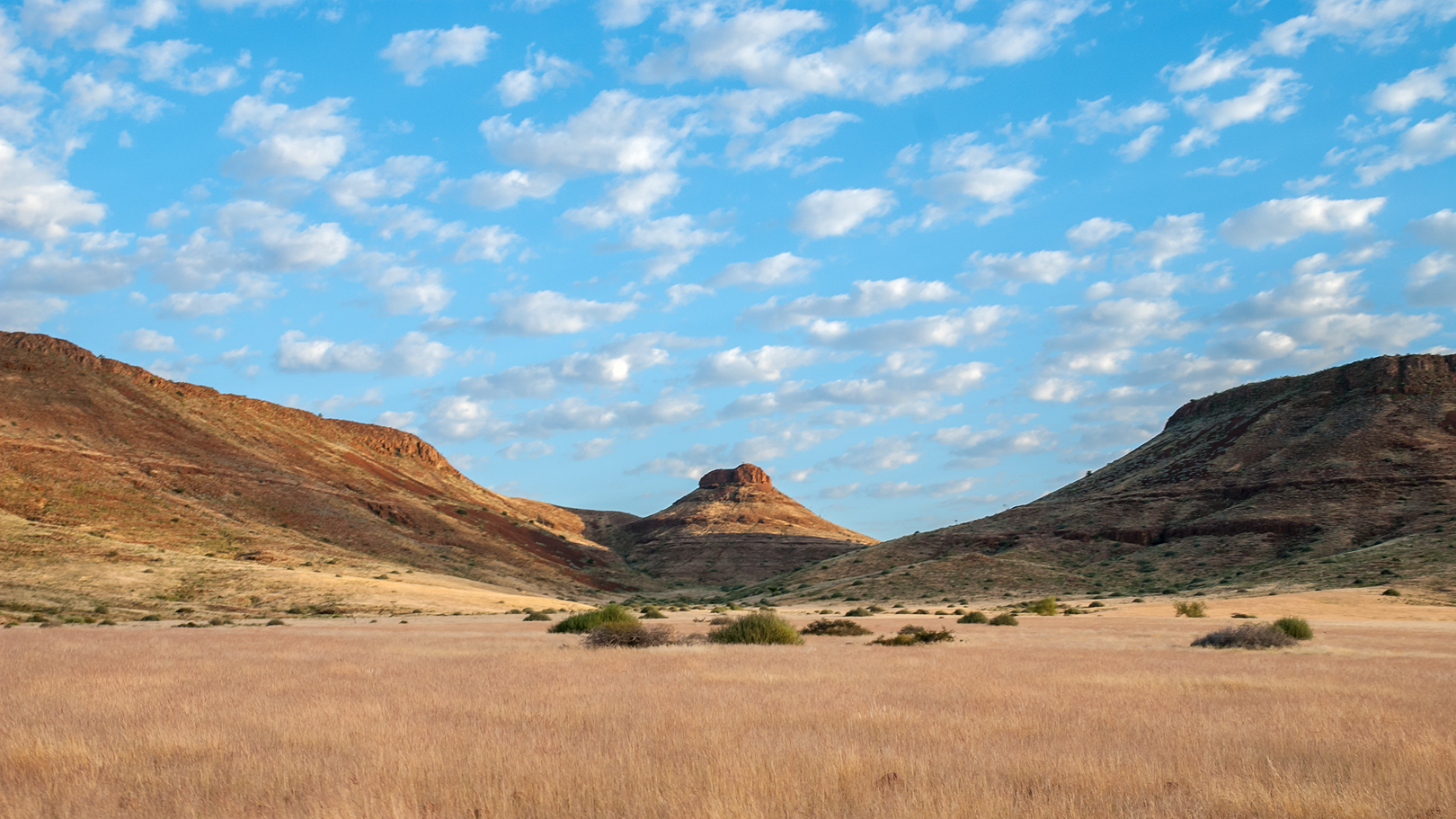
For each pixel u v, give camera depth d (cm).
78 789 935
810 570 18762
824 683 2164
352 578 10962
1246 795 904
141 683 2067
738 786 919
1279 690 2027
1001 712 1609
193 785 940
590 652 3366
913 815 816
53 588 8138
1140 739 1291
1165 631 5338
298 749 1186
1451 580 9294
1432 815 843
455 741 1238
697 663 2773
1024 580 14125
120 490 13562
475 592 12131
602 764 1052
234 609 8475
